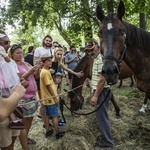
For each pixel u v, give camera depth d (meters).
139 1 9.16
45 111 3.60
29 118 3.16
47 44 4.23
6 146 2.21
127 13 10.53
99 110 3.35
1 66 2.19
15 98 1.29
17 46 3.04
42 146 3.42
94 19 10.68
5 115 1.20
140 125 3.96
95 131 3.78
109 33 2.54
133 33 2.89
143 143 3.50
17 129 2.20
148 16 11.52
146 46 2.96
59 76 4.00
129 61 3.00
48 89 3.44
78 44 13.50
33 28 14.98
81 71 4.11
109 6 9.80
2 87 2.13
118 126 3.93
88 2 10.72
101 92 3.26
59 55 4.05
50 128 3.98
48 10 12.62
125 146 3.44
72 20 11.54
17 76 2.34
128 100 5.37
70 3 11.46
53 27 15.12
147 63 2.99
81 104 4.21
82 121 3.96
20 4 11.97
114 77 2.50
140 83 3.13
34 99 3.13
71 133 3.66
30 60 4.87
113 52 2.48
